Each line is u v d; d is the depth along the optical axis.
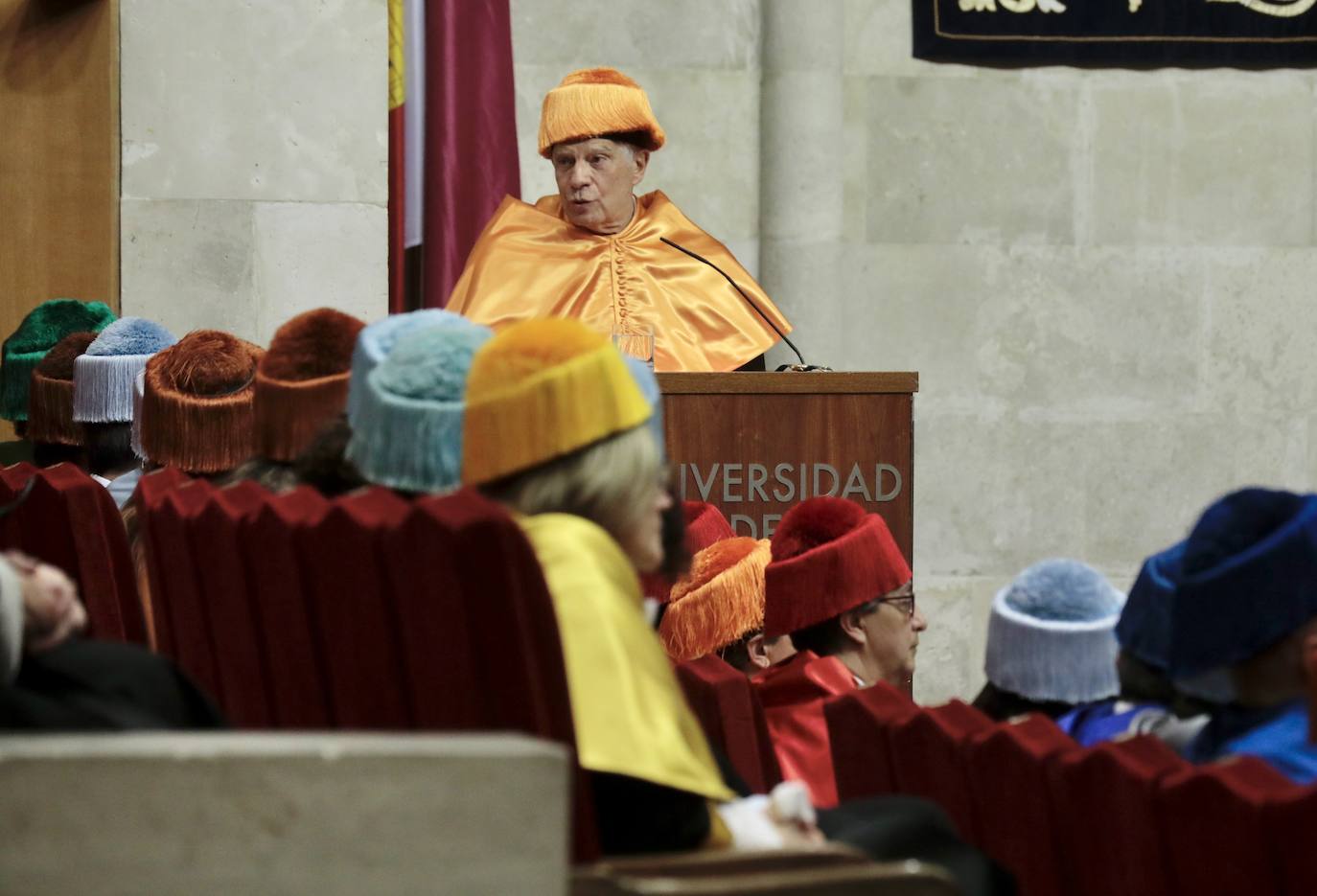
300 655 7.79
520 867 5.41
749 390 16.73
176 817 5.22
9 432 23.28
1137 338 28.94
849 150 28.33
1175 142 28.94
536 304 19.97
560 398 7.60
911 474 16.98
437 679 6.77
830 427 16.86
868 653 12.89
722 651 13.63
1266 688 8.29
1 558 6.91
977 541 28.67
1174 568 10.16
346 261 23.78
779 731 12.02
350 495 7.52
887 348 28.45
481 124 23.41
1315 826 6.69
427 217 23.31
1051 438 28.80
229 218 23.53
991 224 28.64
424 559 6.69
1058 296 28.80
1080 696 11.34
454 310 20.08
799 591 12.81
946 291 28.56
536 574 6.52
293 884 5.28
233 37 23.55
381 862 5.33
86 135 23.45
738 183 28.19
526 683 6.49
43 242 23.39
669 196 28.03
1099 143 28.81
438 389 8.46
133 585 11.27
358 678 7.34
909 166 28.47
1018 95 28.66
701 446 16.70
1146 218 28.94
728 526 14.68
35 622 6.99
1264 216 29.16
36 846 5.14
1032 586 11.58
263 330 23.62
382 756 5.34
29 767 5.14
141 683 6.97
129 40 23.42
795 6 27.88
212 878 5.23
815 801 11.68
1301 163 29.20
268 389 10.62
